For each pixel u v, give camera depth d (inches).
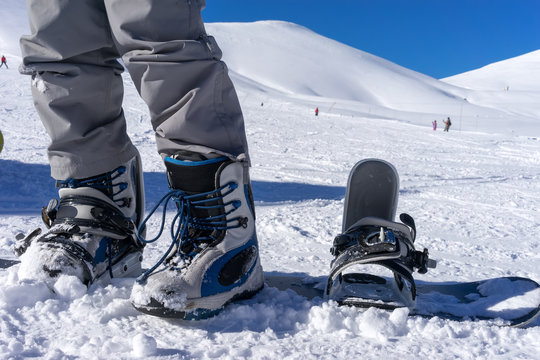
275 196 178.1
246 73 3393.2
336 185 220.2
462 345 37.0
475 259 93.4
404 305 43.9
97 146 49.5
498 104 3034.0
